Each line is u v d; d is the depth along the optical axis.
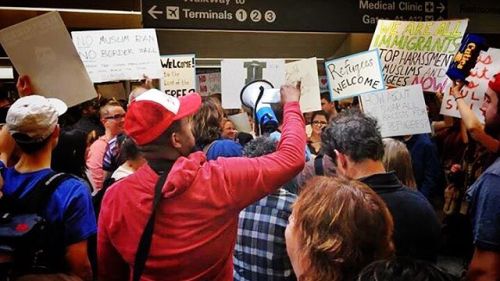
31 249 1.82
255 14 5.33
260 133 2.37
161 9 5.11
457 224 4.58
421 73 4.06
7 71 6.44
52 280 1.30
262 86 2.66
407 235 1.92
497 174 1.90
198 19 5.20
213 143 3.14
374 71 3.91
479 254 1.93
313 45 7.27
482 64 3.80
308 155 3.59
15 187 1.98
